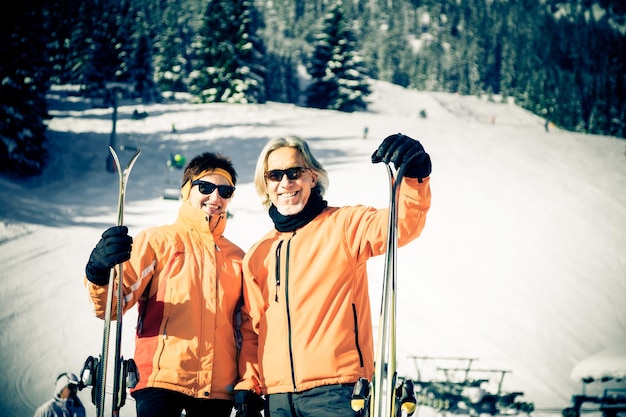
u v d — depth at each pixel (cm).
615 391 1123
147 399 267
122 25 5734
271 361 269
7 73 2844
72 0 6638
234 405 290
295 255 275
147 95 5697
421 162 237
